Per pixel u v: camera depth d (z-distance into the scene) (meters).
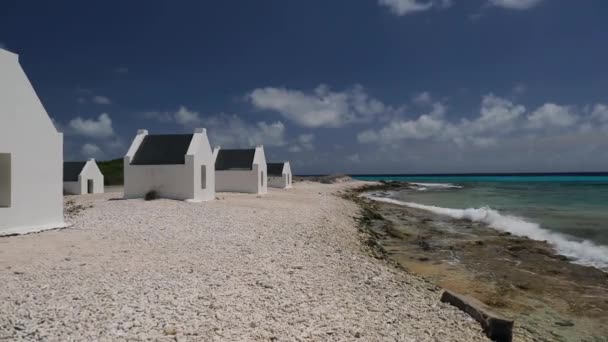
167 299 7.99
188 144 26.69
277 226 18.92
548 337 8.91
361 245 17.91
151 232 15.34
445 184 96.12
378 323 7.93
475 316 8.86
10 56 14.09
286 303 8.38
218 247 13.52
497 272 14.27
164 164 25.95
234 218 19.95
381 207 37.69
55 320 6.72
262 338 6.60
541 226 23.31
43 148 15.20
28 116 14.67
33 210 14.80
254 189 38.94
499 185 82.25
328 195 45.50
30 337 6.07
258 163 39.09
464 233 22.59
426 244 19.50
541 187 67.56
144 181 26.23
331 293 9.49
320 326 7.36
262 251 13.37
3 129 13.80
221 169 39.56
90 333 6.29
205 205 23.91
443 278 13.52
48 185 15.38
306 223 21.09
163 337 6.29
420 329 7.98
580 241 18.95
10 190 14.12
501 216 27.50
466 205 37.78
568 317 10.10
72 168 38.91
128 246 12.89
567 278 13.45
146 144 27.33
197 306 7.73
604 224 23.55
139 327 6.60
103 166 71.12
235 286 9.23
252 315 7.54
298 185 69.38
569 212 29.50
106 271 9.80
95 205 22.70
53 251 11.61
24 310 7.09
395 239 20.95
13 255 10.91
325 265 12.41
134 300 7.83
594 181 92.50
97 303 7.57
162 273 9.90
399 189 78.62
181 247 13.19
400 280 12.02
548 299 11.41
